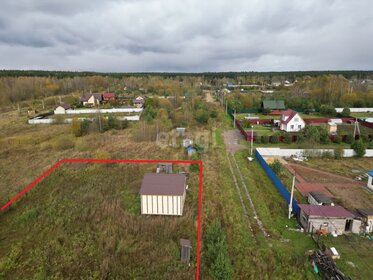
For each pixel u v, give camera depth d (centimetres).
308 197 1995
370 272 1248
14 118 5441
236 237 1512
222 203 1916
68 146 3353
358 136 3638
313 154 3020
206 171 2533
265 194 2097
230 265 1252
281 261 1329
